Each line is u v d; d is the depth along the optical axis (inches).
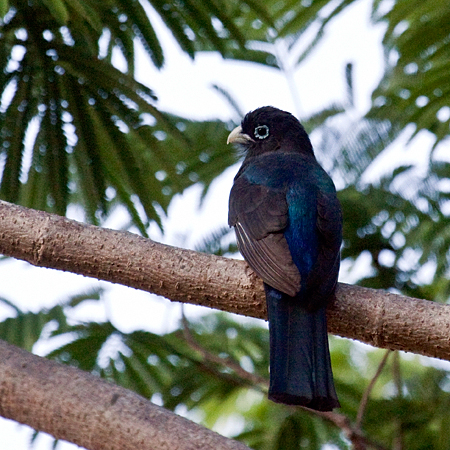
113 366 459.2
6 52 428.8
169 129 435.5
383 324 321.7
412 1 493.7
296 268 332.5
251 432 476.7
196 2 422.6
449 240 486.0
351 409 470.0
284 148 479.8
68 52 428.8
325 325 321.4
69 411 279.4
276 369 310.8
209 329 509.4
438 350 315.9
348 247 495.5
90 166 431.8
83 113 430.0
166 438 268.5
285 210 367.6
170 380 465.4
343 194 499.2
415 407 464.1
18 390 286.2
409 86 509.4
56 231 339.0
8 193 427.2
